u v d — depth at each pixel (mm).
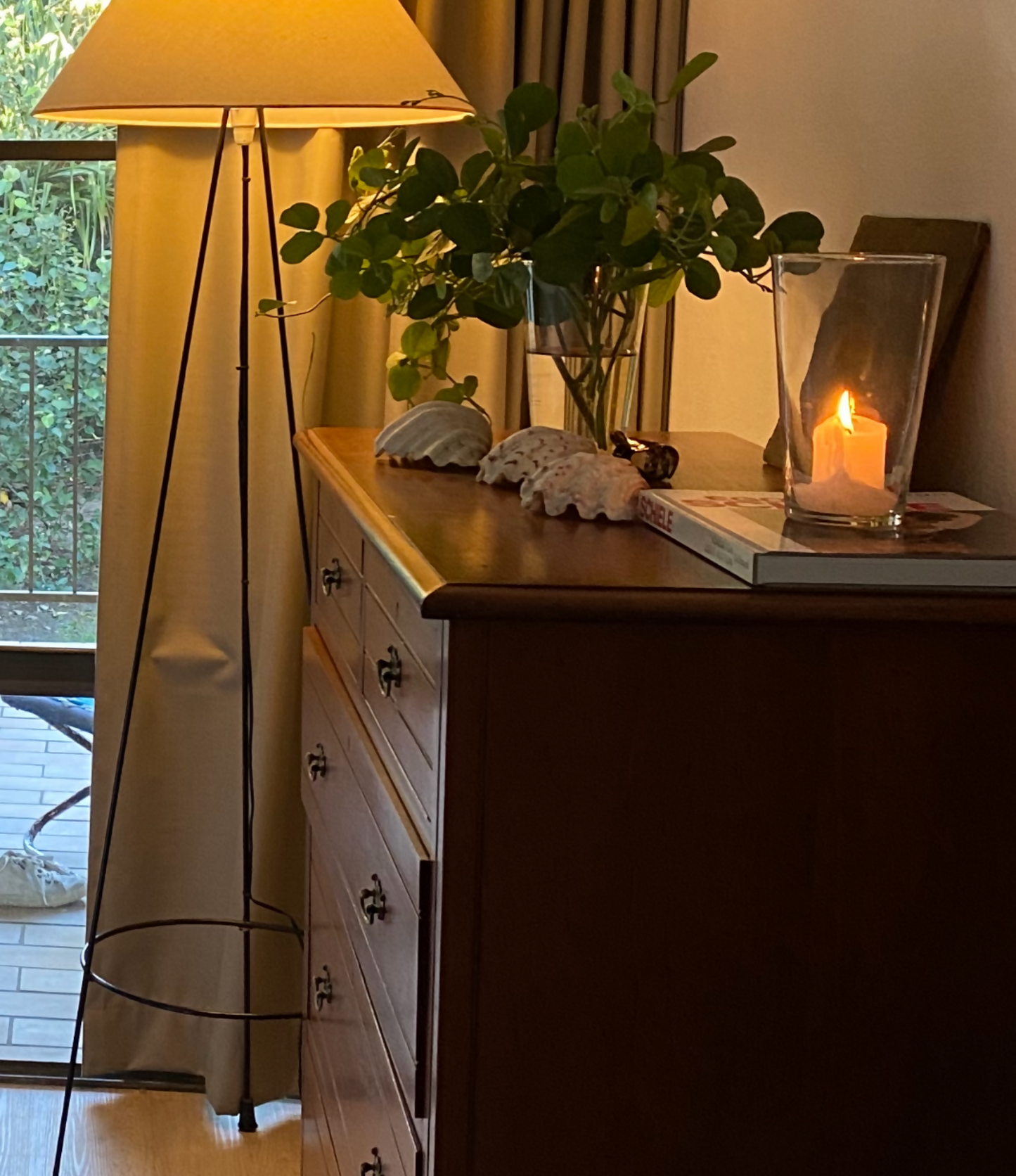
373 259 1422
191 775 2434
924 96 1330
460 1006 957
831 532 980
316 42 1613
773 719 940
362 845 1300
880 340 993
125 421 2307
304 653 1768
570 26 2145
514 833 938
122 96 1599
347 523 1451
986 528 1021
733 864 955
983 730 948
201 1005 2512
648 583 900
